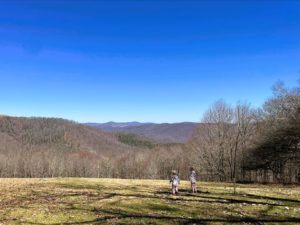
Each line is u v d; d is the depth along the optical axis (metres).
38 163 115.81
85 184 33.94
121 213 16.95
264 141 50.62
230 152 62.94
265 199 22.47
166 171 95.25
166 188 30.12
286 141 47.94
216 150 64.81
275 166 51.53
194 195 24.62
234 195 24.72
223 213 17.02
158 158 99.19
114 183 35.56
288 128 47.16
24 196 23.64
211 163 65.00
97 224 14.37
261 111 67.12
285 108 51.88
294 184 38.66
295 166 49.28
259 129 59.31
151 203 20.31
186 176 83.12
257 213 17.06
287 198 22.98
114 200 21.61
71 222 14.79
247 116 63.16
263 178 57.66
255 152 52.19
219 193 26.05
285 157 48.78
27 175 114.25
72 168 114.75
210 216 16.25
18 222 14.72
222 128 65.25
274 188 31.38
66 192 26.27
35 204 19.92
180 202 20.80
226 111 66.44
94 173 111.62
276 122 52.62
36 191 26.81
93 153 143.25
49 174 114.06
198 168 65.94
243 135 61.94
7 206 19.14
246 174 61.47
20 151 132.62
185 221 15.06
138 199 22.11
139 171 103.19
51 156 124.94
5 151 129.75
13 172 114.31
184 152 87.81
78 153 139.62
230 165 62.44
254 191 27.69
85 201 21.17
